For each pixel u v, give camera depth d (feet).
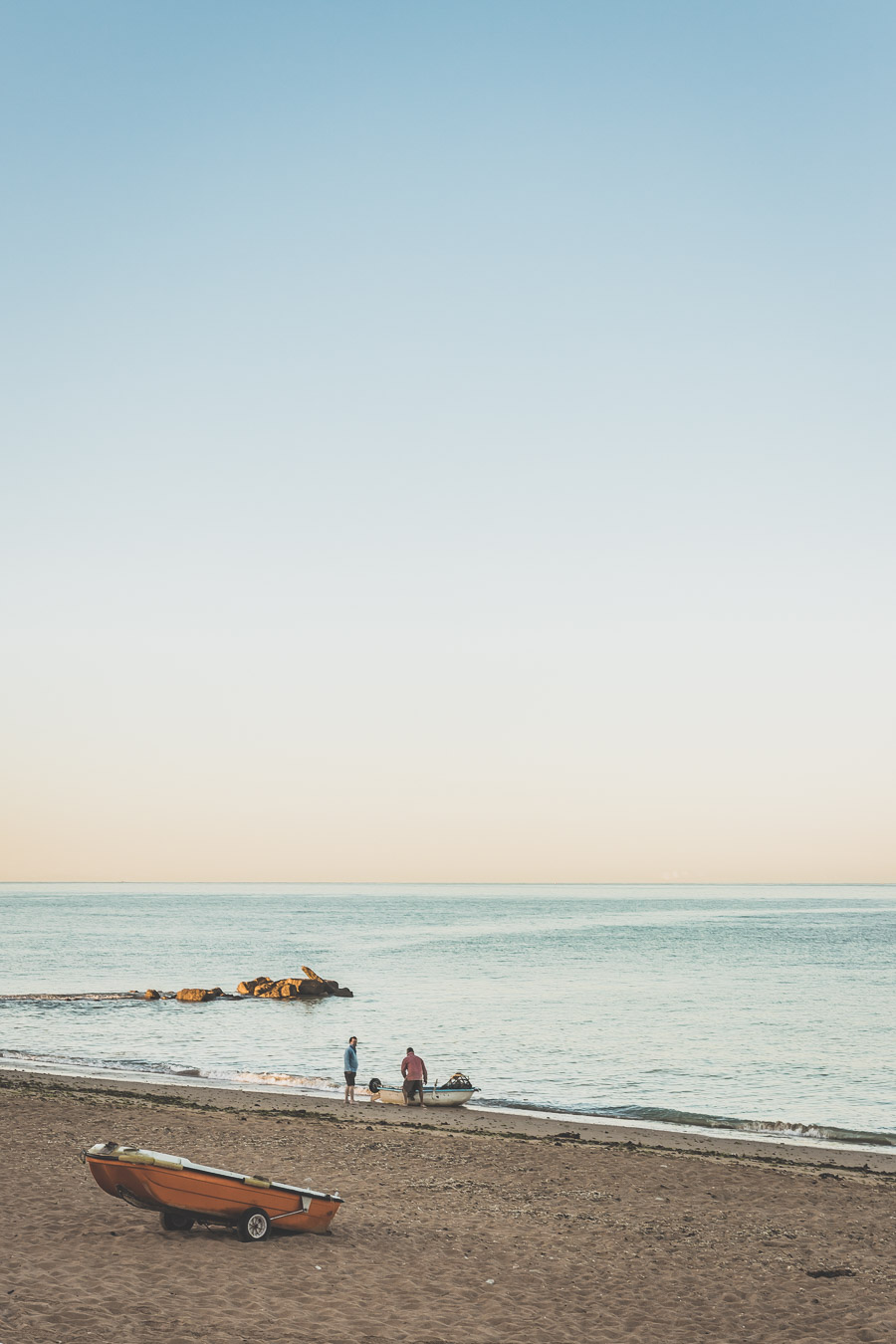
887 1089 119.34
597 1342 39.50
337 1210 54.19
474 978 262.47
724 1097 114.62
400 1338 38.17
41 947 384.47
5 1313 36.96
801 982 250.37
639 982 250.78
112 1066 130.72
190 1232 49.44
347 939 436.35
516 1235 54.65
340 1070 131.64
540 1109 106.42
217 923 582.76
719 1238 55.93
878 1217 62.28
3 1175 62.08
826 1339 40.60
